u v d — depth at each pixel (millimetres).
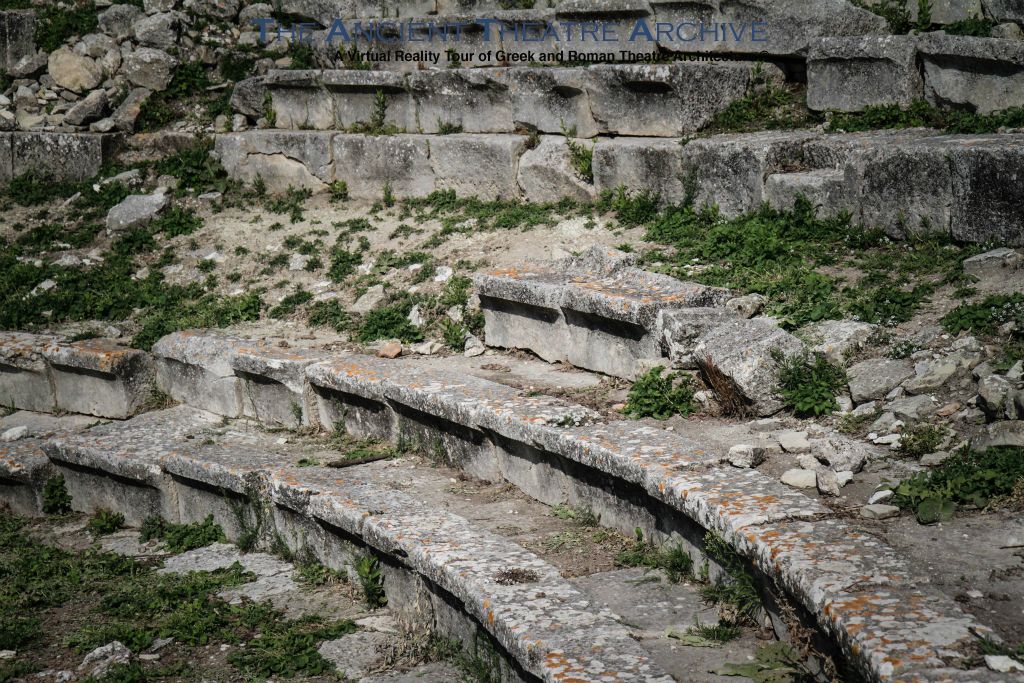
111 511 10102
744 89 11836
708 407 7828
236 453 9367
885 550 5066
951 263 8602
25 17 16859
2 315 12305
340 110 14438
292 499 8164
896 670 4027
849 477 6199
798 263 9344
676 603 5879
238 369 10445
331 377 9664
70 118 15977
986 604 4672
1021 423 6055
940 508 5602
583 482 7301
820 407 7285
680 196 11055
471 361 9945
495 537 6855
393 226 12852
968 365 7055
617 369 8875
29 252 13734
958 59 10164
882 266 8922
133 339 11586
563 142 12117
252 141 14594
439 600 6688
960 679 3943
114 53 16531
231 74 16391
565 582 6066
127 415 11156
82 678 6746
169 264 13125
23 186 15445
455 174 12953
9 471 10359
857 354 7711
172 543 9133
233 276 12570
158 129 15945
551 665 5008
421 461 8984
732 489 5969
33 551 9344
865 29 11344
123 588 8266
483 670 5980
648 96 11641
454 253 11703
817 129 11062
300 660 6637
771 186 10250
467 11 14688
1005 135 9266
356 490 8008
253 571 8305
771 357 7574
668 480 6199
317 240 12922
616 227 11195
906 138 9828
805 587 4797
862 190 9586
